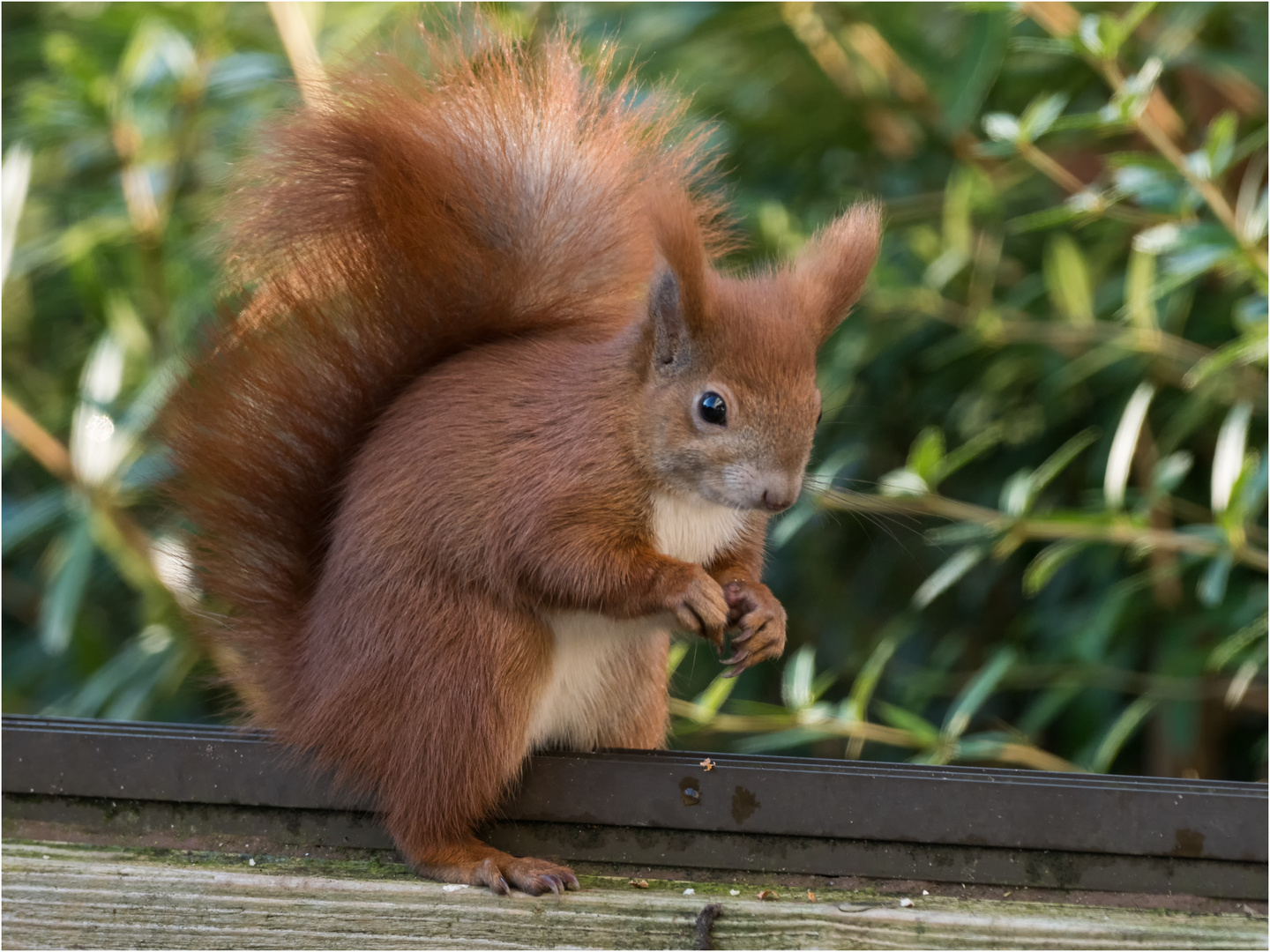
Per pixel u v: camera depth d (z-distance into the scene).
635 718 3.97
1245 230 4.04
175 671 4.25
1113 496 4.09
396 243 3.93
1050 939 3.85
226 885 3.87
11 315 4.68
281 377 3.94
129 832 3.90
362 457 3.93
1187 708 4.22
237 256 3.94
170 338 4.23
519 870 3.88
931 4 4.32
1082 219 4.12
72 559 4.20
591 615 3.93
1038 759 4.14
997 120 4.07
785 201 4.30
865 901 3.87
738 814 3.88
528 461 3.91
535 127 3.96
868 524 4.33
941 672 4.27
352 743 3.90
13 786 3.90
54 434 4.37
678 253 3.90
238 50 4.29
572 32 4.02
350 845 3.90
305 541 3.95
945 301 4.22
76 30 4.36
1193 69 4.21
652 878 3.89
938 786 3.88
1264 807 3.87
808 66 4.28
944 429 4.30
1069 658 4.24
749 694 4.41
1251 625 4.14
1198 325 4.24
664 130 3.97
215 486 3.94
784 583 4.50
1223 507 4.06
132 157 4.26
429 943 3.86
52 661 4.61
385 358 3.94
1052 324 4.22
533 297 3.96
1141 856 3.87
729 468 3.91
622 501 3.91
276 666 3.93
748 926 3.86
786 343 3.91
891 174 4.32
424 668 3.90
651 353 3.92
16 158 4.26
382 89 3.95
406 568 3.90
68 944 3.86
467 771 3.89
